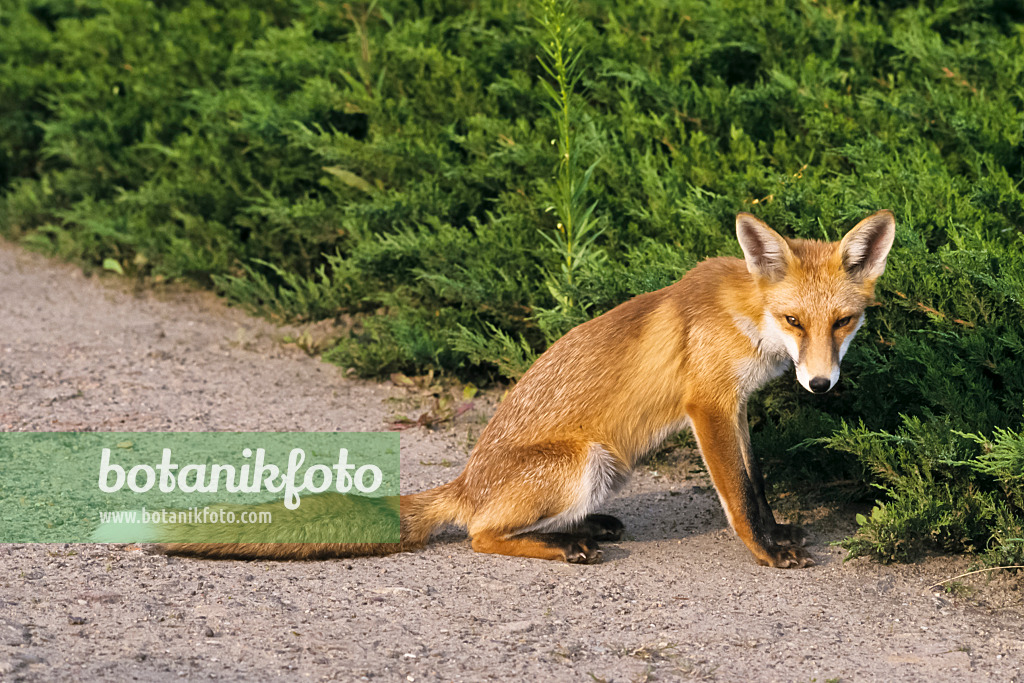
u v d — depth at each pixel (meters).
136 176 10.38
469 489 4.98
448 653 3.82
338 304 8.51
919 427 4.84
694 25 9.02
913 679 3.71
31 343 8.17
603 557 4.92
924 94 7.57
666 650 3.92
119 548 4.76
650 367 4.83
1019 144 6.62
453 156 8.28
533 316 6.99
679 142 7.79
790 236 6.46
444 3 10.18
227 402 7.20
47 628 3.87
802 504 5.63
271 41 10.25
